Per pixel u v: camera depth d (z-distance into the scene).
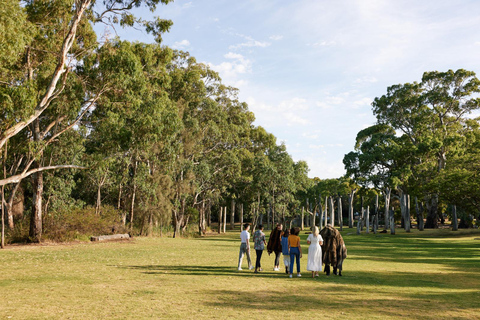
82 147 30.33
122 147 25.47
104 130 24.42
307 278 12.53
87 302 7.96
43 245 25.42
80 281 10.71
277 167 55.44
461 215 66.88
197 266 14.98
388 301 8.82
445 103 62.12
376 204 63.31
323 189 69.31
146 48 30.20
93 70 23.84
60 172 32.28
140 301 8.18
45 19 21.14
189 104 45.50
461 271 15.15
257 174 54.16
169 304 7.96
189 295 9.01
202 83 46.34
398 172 58.06
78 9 18.59
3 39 14.49
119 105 24.59
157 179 36.69
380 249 28.52
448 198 44.44
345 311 7.68
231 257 19.23
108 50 23.30
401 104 64.69
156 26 23.48
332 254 13.25
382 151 61.62
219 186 53.72
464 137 57.94
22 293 8.84
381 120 69.50
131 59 22.61
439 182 44.97
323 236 13.58
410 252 25.66
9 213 28.56
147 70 30.91
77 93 22.94
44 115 26.78
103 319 6.56
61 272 12.52
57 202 30.03
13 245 25.12
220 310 7.50
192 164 43.50
